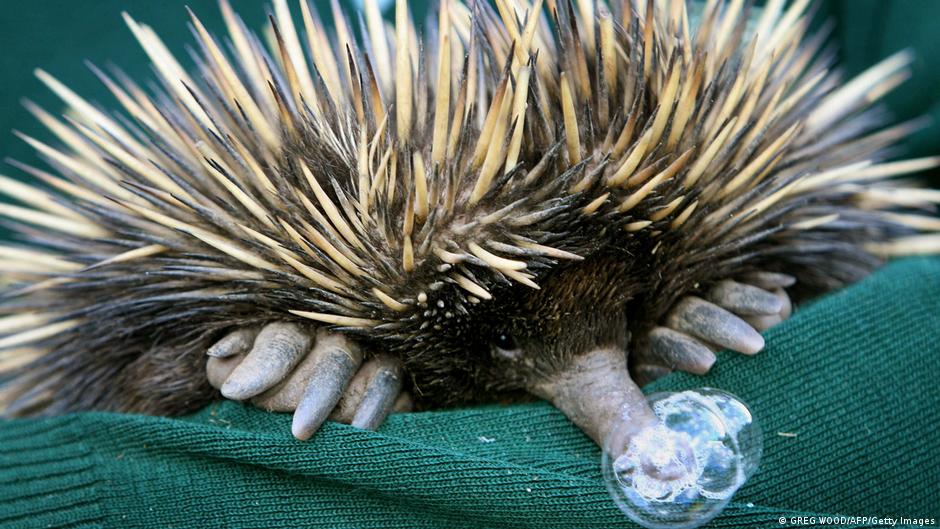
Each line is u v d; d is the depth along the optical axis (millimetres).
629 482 381
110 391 482
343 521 415
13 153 611
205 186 448
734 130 442
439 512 409
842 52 622
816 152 473
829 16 625
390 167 413
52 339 481
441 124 412
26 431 439
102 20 602
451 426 424
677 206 429
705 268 450
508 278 417
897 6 590
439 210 417
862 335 429
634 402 411
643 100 425
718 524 394
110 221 462
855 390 424
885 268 455
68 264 470
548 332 428
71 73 606
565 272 422
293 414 424
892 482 420
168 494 423
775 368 424
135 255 443
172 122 446
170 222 434
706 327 436
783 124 469
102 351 477
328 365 423
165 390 469
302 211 428
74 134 493
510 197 416
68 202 482
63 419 439
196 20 432
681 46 434
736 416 388
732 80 445
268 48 585
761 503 410
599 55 420
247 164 428
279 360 421
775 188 454
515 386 446
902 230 514
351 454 405
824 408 421
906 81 587
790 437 417
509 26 417
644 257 435
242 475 419
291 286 433
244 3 611
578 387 427
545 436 426
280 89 428
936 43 575
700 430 383
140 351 475
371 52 454
